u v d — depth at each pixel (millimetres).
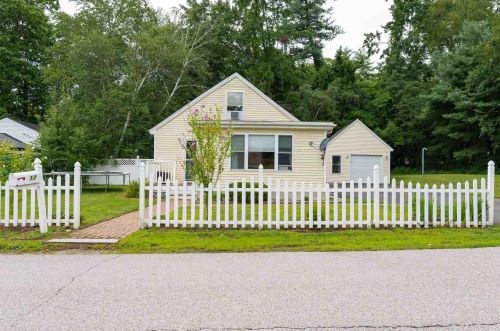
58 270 5410
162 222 8539
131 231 8141
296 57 44625
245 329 3479
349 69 41125
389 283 4816
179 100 32750
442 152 37594
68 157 18031
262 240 7398
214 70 37969
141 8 32500
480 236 7863
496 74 30516
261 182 8461
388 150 29219
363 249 6836
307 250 6766
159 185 8461
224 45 37688
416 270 5434
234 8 36938
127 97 26656
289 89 39469
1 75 34219
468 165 36156
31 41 37312
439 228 8594
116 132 26016
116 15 31109
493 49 29688
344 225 8562
